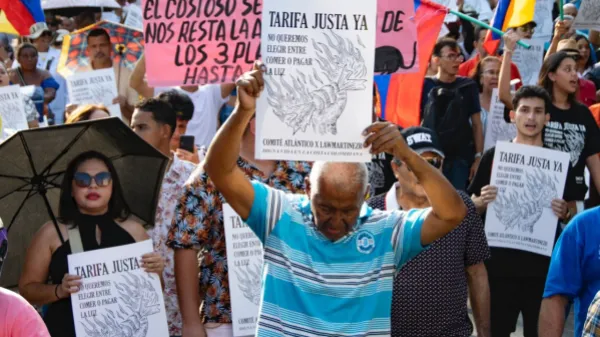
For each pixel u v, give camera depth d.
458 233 5.11
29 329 3.53
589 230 5.02
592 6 11.27
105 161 5.31
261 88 3.93
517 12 9.56
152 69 4.99
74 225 5.31
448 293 5.04
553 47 10.89
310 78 3.96
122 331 5.22
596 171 7.77
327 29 3.96
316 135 3.97
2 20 9.63
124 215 5.43
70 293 5.17
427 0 7.75
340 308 4.12
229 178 4.12
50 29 13.66
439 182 4.07
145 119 6.47
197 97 9.62
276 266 4.17
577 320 5.11
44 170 5.30
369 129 3.97
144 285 5.26
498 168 6.98
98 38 9.92
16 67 11.59
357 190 4.05
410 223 4.24
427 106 9.80
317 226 4.20
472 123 10.01
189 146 7.60
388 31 4.87
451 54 9.75
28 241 5.47
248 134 5.36
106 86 9.48
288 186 5.40
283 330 4.11
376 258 4.20
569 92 7.68
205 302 5.38
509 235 6.96
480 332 5.47
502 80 9.54
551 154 6.94
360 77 3.97
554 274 5.09
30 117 9.01
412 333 5.02
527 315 6.99
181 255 5.31
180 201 5.32
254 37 4.95
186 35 4.97
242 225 5.24
